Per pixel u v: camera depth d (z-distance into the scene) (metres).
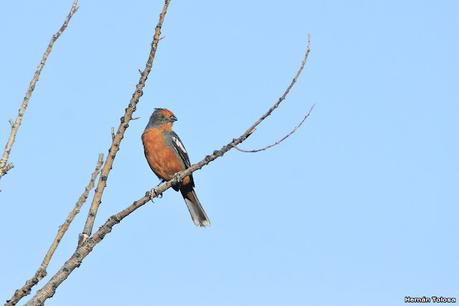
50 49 8.47
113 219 8.70
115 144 8.53
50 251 7.41
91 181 7.79
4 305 7.10
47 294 7.44
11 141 7.97
